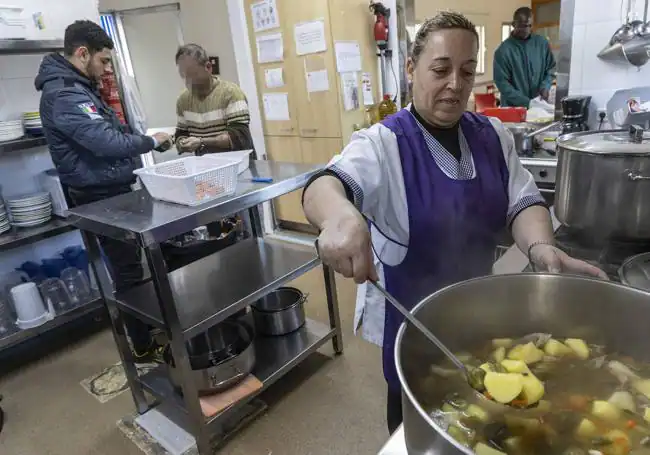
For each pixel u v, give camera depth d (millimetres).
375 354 2229
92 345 2541
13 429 1948
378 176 954
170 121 4594
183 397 1665
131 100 3828
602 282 628
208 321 1608
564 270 789
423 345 606
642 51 1810
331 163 951
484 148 1029
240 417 1893
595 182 993
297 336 2156
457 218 994
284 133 3635
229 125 2838
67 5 2682
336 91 3186
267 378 1871
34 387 2223
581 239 1104
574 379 617
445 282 1056
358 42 3250
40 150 2637
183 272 1979
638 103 1901
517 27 3242
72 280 2588
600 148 1001
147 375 1912
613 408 559
